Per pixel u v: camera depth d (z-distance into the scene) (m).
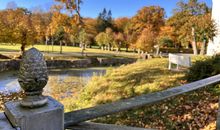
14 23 30.75
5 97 10.23
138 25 44.41
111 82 8.15
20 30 27.92
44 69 0.93
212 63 6.09
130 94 6.36
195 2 25.45
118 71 10.15
